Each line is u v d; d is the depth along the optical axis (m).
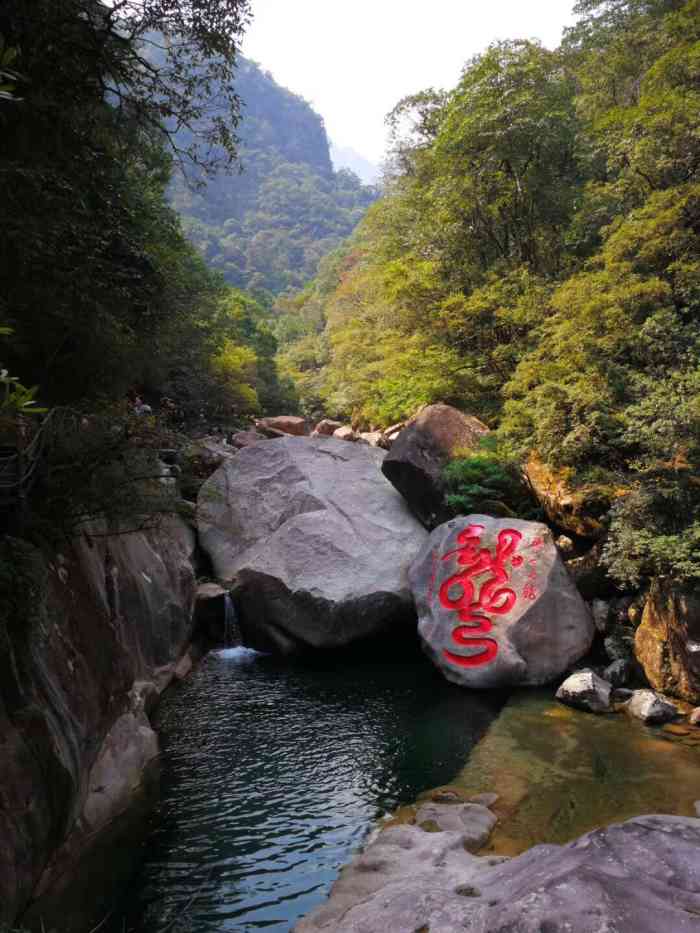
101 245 10.07
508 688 11.70
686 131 14.76
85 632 7.72
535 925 3.71
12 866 5.24
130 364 12.77
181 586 13.91
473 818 7.39
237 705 11.38
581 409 12.95
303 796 8.34
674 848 4.48
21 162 8.53
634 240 14.04
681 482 10.51
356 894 6.00
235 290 62.19
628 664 11.36
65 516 7.33
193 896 6.44
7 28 7.95
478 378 20.23
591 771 8.41
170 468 8.99
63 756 6.14
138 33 9.56
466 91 21.08
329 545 14.78
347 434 29.00
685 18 20.97
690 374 11.03
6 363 10.66
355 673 12.98
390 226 30.19
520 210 22.12
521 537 12.81
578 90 27.17
